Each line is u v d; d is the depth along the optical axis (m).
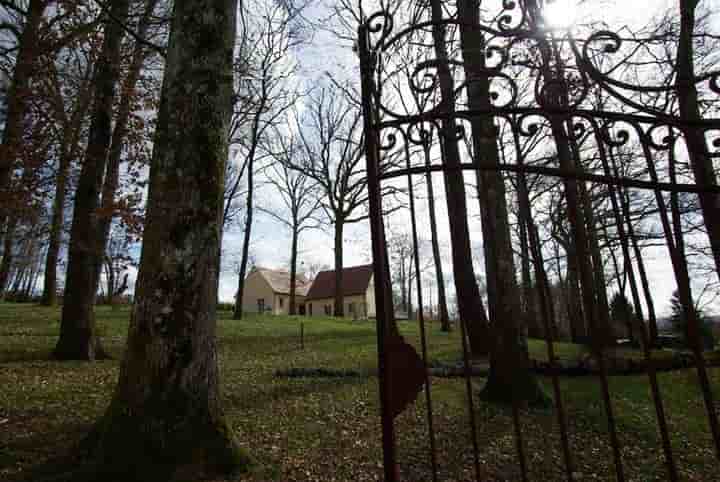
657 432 5.74
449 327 16.97
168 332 3.70
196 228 3.91
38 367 7.62
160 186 3.95
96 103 8.88
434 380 7.91
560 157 2.54
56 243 11.22
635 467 4.77
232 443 3.88
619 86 2.46
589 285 2.27
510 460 4.74
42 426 4.77
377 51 2.59
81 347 8.53
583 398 6.94
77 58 9.55
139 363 3.67
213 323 4.00
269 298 46.94
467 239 10.76
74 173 9.27
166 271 3.79
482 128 5.66
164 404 3.61
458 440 5.19
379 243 2.34
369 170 2.44
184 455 3.54
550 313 2.32
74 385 6.65
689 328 2.11
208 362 3.89
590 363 8.71
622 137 2.36
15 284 30.27
